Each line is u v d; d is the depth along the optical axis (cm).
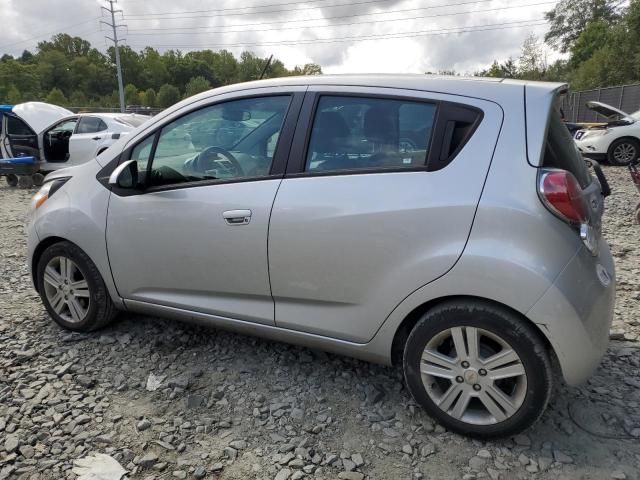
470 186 239
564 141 263
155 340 360
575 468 237
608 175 1118
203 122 312
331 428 268
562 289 225
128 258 329
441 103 255
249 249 286
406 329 269
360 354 277
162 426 270
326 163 273
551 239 228
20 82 10131
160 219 312
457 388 252
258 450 252
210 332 371
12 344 353
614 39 4081
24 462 241
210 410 283
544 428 264
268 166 287
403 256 249
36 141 1170
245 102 301
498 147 240
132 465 241
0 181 1309
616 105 2647
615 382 304
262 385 307
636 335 361
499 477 233
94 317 356
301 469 240
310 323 281
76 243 346
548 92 246
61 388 302
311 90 284
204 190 300
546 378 235
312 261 270
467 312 242
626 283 459
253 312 297
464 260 236
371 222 254
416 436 261
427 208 243
